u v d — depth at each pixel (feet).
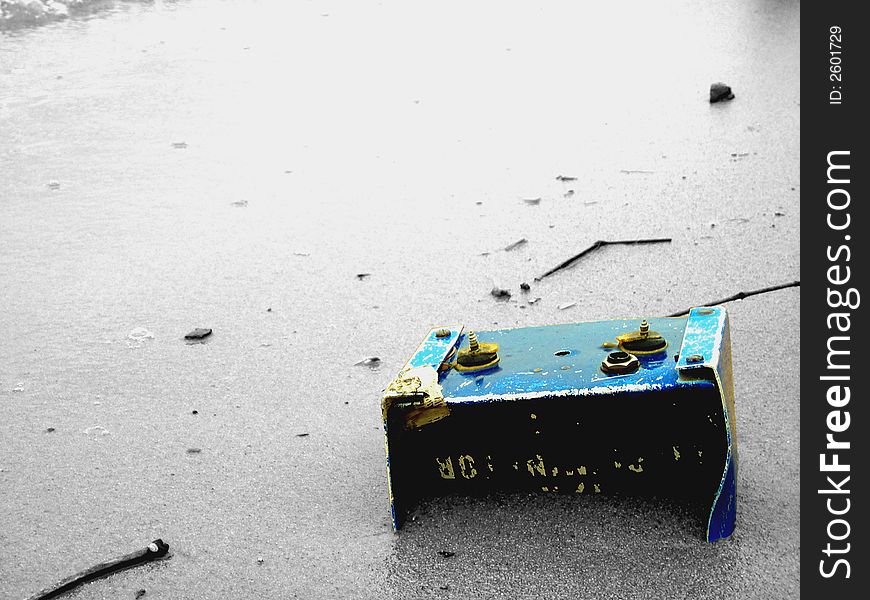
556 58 14.02
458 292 7.68
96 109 12.56
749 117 10.77
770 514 5.56
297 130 11.60
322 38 16.01
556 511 5.63
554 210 8.79
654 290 7.48
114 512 5.95
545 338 5.95
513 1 18.06
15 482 6.18
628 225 8.40
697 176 9.26
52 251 8.60
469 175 9.87
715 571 5.32
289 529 5.75
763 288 7.36
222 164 10.59
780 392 6.34
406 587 5.40
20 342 7.43
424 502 5.78
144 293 7.95
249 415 6.57
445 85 13.10
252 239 8.65
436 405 5.57
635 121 11.09
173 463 6.24
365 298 7.70
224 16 17.98
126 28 17.11
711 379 5.36
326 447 6.26
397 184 9.77
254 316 7.58
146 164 10.64
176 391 6.84
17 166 10.67
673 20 15.57
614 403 5.48
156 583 5.54
